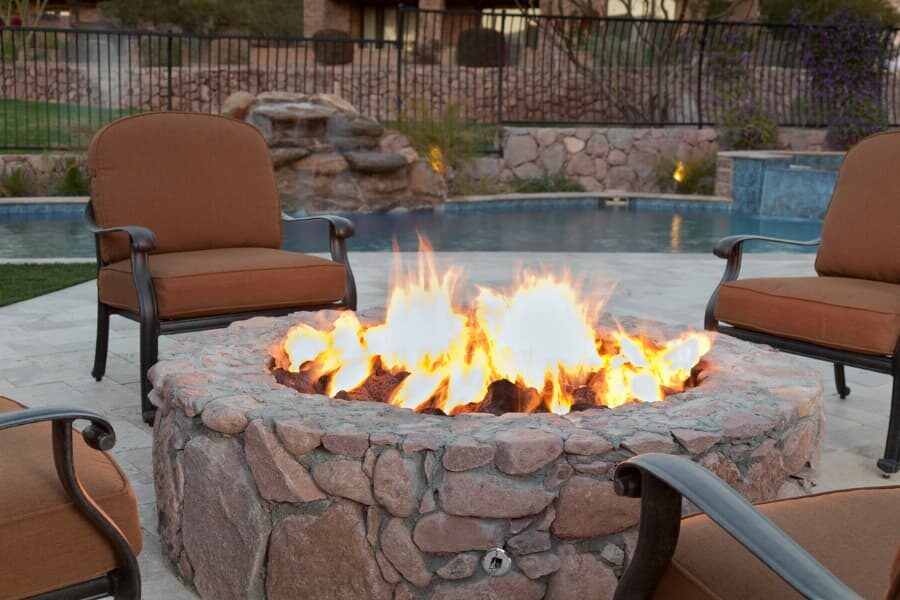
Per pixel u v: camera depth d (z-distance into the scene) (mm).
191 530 2518
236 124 4555
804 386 2736
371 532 2252
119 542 1775
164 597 2488
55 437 1680
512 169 13875
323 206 11523
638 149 14281
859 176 4117
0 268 6891
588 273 7266
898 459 3354
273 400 2467
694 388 2727
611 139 14211
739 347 3209
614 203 13242
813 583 1263
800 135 14734
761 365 2971
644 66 17312
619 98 16328
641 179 14336
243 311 3939
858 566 1578
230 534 2398
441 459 2209
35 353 4680
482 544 2232
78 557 1747
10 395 4008
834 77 15219
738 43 15367
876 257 3932
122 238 4109
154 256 4082
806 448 2633
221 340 3137
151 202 4195
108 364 4527
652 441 2254
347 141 11773
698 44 16547
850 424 3967
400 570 2248
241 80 17516
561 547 2268
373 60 21391
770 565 1299
